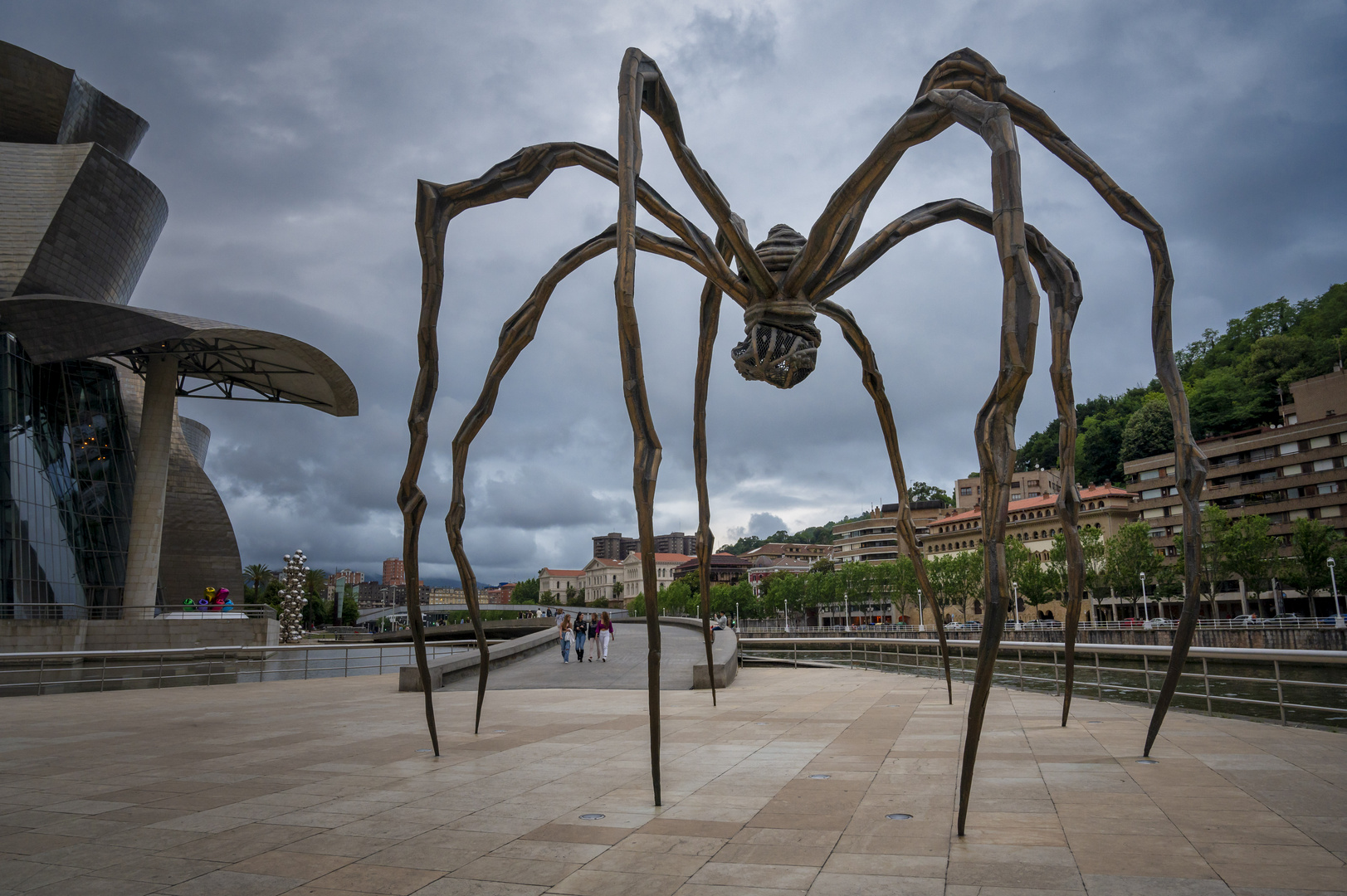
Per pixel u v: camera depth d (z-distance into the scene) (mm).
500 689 17984
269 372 52219
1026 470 138500
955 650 21125
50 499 42375
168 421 47969
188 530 62562
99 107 54625
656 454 5898
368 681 21984
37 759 8883
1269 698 21031
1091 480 112938
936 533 109000
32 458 41438
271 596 89000
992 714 11094
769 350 8336
